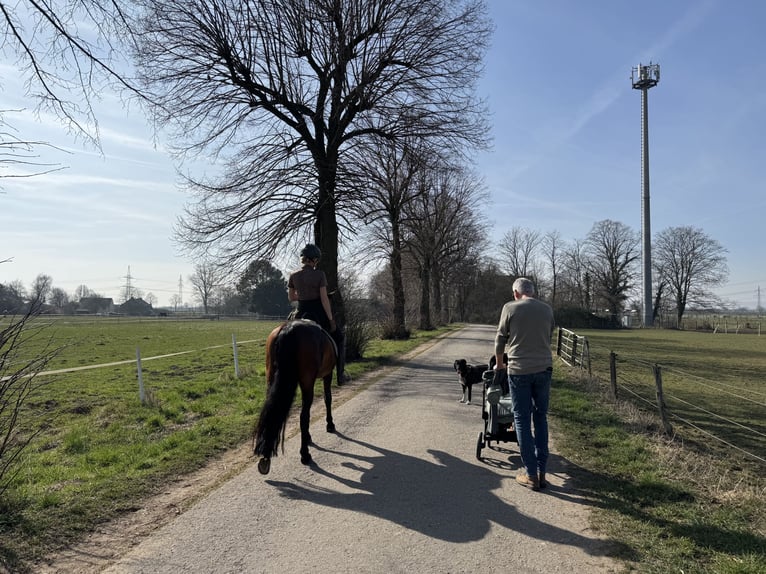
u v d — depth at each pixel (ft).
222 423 25.27
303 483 17.20
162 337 106.83
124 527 13.85
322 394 34.45
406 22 46.78
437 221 117.50
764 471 19.49
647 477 17.20
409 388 37.42
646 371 53.88
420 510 14.96
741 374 55.36
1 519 13.76
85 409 32.01
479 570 11.57
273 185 48.34
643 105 200.23
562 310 204.74
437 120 49.75
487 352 69.05
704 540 12.87
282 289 252.62
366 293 63.05
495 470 18.70
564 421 26.13
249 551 12.47
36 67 16.72
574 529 13.65
